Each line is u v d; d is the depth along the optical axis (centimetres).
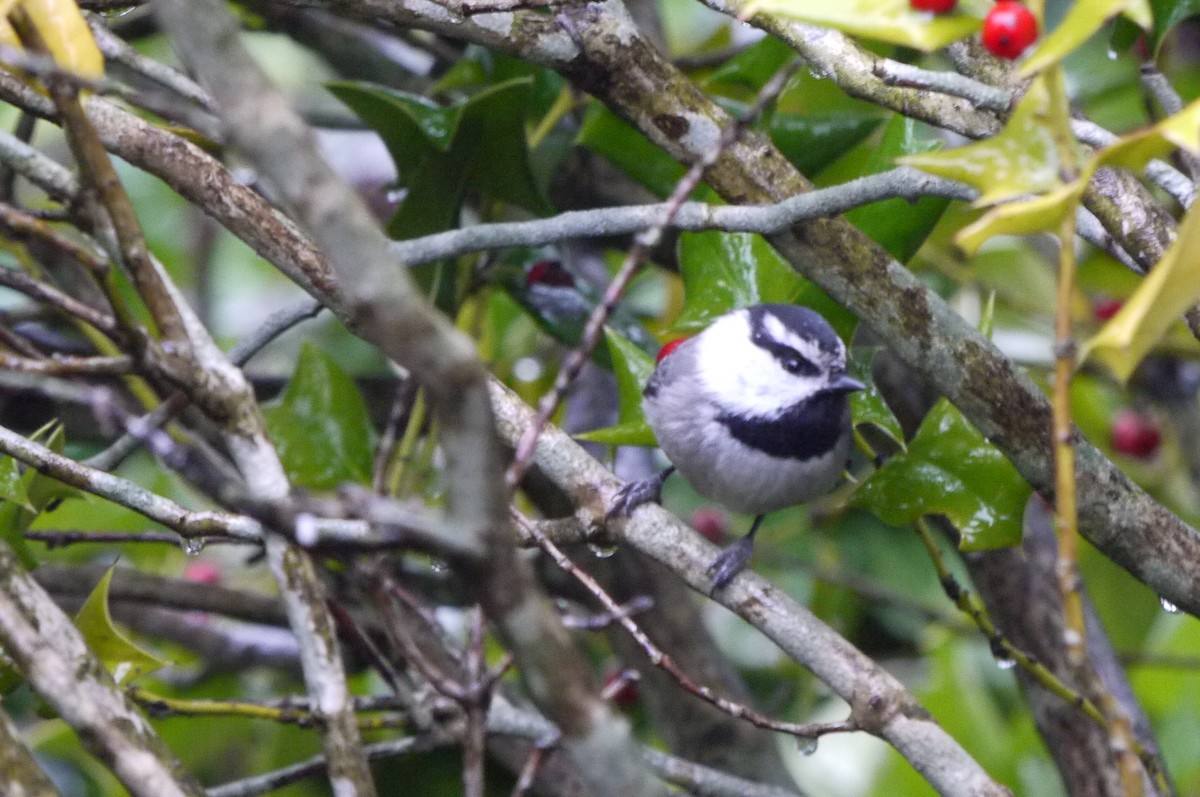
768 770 887
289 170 310
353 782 545
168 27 315
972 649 1009
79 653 489
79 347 910
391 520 356
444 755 897
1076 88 956
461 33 589
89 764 845
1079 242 989
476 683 551
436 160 764
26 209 710
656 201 835
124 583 850
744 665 1069
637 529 601
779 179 595
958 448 646
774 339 734
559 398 432
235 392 539
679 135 599
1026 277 1012
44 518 931
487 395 315
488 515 323
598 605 905
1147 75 582
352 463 795
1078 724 781
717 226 577
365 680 932
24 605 484
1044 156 376
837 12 394
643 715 990
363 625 807
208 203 576
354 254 307
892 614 1034
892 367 892
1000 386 577
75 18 478
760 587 583
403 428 879
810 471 757
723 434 749
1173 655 889
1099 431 1038
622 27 594
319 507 387
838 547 1038
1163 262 353
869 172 662
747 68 771
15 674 566
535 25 589
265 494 526
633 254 438
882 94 583
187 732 888
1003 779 841
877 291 577
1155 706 895
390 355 354
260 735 905
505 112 737
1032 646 809
